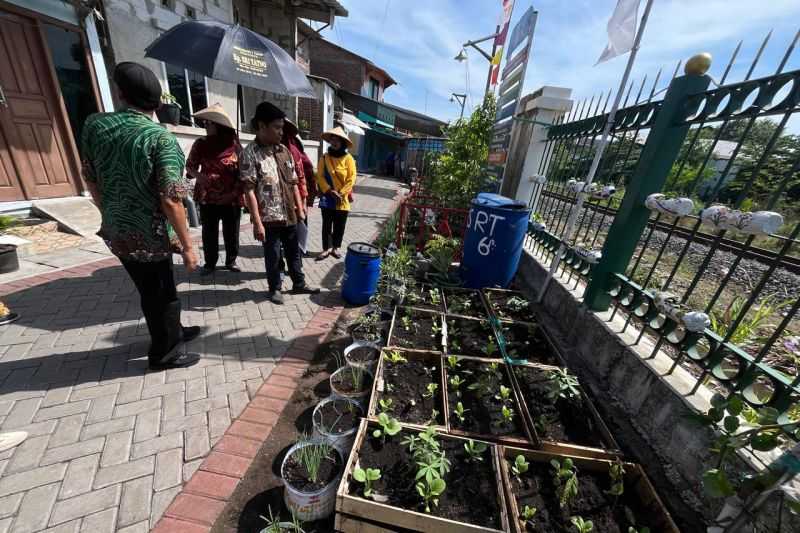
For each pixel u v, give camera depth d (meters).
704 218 2.03
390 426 2.00
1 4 4.35
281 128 3.38
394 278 4.14
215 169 3.90
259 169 3.34
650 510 1.74
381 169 23.78
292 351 3.04
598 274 3.04
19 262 4.06
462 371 2.72
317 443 1.93
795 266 6.33
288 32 9.83
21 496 1.69
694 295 4.67
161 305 2.39
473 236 4.34
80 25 5.13
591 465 1.94
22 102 4.77
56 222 4.93
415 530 1.59
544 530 1.63
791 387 1.60
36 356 2.61
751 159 3.32
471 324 3.48
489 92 7.11
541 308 3.96
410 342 3.12
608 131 3.20
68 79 5.26
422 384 2.59
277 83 3.46
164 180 1.99
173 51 3.32
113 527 1.61
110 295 3.56
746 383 1.81
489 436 2.12
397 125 17.92
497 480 1.79
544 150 5.01
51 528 1.58
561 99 4.92
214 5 7.58
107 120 1.95
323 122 12.27
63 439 1.99
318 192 5.07
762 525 1.51
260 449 2.08
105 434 2.05
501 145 5.58
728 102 2.04
